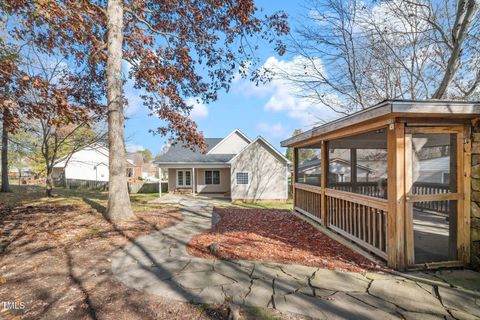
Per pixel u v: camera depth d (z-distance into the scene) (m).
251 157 15.06
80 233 5.73
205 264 3.96
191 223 7.17
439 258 3.93
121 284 3.27
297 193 8.52
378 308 2.71
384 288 3.16
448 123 3.71
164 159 17.98
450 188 3.90
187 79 10.89
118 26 7.29
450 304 2.80
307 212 7.56
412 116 3.57
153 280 3.38
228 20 8.87
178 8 8.83
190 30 9.60
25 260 4.09
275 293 3.03
